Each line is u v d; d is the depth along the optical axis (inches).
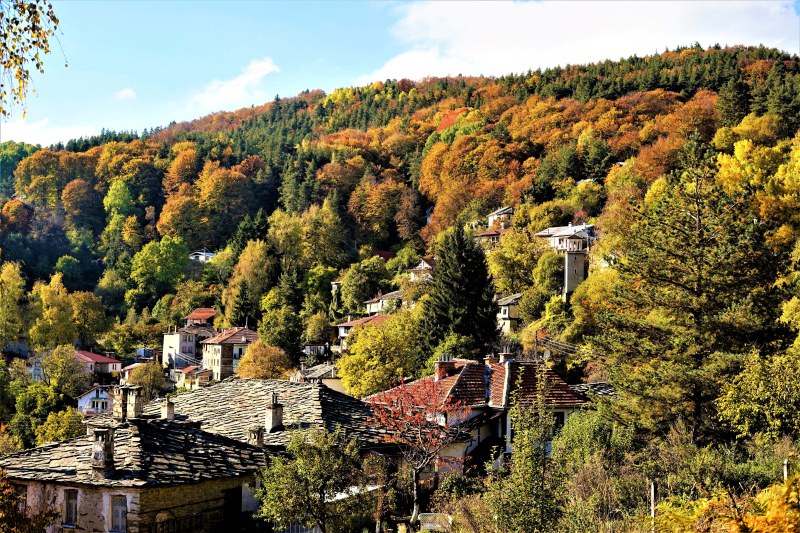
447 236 2603.3
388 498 945.5
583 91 6761.8
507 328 3516.2
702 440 1112.2
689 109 5457.7
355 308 4539.9
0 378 2960.1
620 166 5054.1
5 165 7775.6
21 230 6146.7
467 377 1395.2
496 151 6102.4
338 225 5905.5
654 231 1248.2
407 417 1024.2
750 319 1143.6
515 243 4173.2
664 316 1241.4
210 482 887.7
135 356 4471.0
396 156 7696.9
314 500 815.1
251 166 7411.4
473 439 1266.0
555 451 919.7
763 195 2137.1
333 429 1087.0
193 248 6437.0
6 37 485.1
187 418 1148.5
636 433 1167.6
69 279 5684.1
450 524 784.9
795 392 979.3
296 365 3604.8
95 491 826.2
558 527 685.3
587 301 2972.4
